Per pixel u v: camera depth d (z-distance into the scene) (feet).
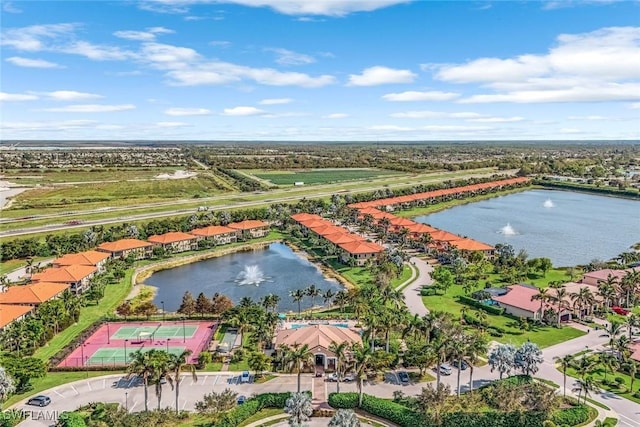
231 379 379.35
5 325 453.99
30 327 434.30
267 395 341.62
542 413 311.88
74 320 493.36
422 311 512.22
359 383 337.72
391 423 323.98
